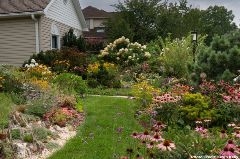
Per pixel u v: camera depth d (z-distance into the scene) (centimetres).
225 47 699
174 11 1672
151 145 226
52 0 1184
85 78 1026
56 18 1316
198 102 525
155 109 494
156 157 242
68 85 716
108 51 1362
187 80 822
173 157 240
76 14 1655
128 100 701
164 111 486
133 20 2270
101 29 2738
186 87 604
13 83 590
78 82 741
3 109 436
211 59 672
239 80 679
